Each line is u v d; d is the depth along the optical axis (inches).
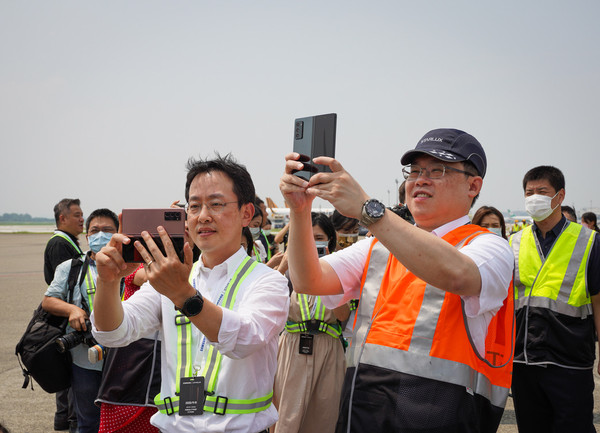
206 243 81.1
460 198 79.9
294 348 146.9
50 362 151.6
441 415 68.9
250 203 85.5
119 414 120.0
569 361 137.2
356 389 75.7
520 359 141.9
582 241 145.0
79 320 152.3
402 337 73.5
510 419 196.1
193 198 81.7
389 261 81.0
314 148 72.6
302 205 73.5
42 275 659.4
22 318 363.3
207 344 78.3
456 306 72.1
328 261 85.7
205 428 73.3
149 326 83.9
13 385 230.1
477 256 69.5
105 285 70.0
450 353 70.9
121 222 70.9
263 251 200.7
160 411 78.7
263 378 79.0
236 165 83.7
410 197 82.0
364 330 79.0
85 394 154.6
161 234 63.9
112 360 121.2
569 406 136.3
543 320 140.6
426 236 64.7
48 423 189.8
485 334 74.4
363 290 82.1
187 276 64.6
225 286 82.3
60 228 215.8
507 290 72.3
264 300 77.7
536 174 152.8
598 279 140.6
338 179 64.1
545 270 145.1
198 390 74.9
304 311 145.6
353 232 189.0
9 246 1402.6
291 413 142.9
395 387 71.8
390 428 71.1
